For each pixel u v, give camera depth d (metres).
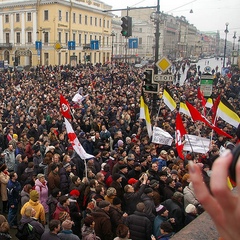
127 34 14.19
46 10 62.50
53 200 6.79
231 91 26.11
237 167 0.61
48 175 7.89
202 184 0.67
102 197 6.71
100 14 74.94
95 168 9.23
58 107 18.53
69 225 5.37
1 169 8.17
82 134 11.75
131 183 7.26
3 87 27.59
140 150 10.27
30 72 39.09
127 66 50.28
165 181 7.25
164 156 9.23
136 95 22.52
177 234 1.78
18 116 15.18
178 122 9.37
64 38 64.56
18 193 7.86
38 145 10.55
